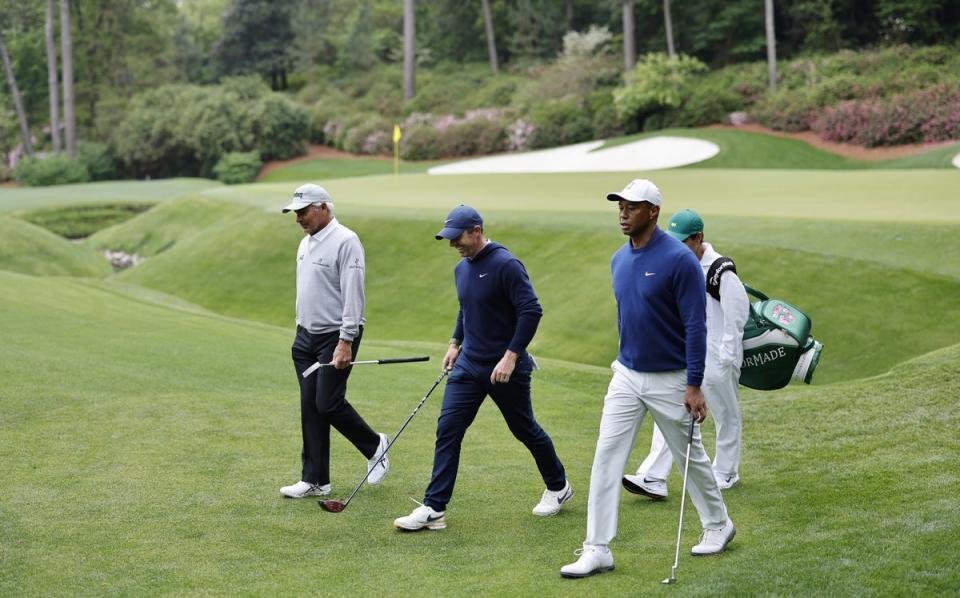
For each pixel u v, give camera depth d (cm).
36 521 565
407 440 785
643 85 4725
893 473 631
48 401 843
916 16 4894
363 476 690
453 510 610
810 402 842
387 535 561
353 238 636
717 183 2434
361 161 5525
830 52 5106
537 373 1078
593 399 951
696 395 493
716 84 4803
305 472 636
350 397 921
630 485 634
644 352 508
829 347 1262
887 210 1753
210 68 7394
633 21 5600
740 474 679
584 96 5219
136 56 6925
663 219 1817
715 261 644
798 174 2575
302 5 7006
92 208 3794
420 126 5481
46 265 2562
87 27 6931
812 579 441
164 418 812
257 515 590
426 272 1919
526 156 4288
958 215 1642
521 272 575
